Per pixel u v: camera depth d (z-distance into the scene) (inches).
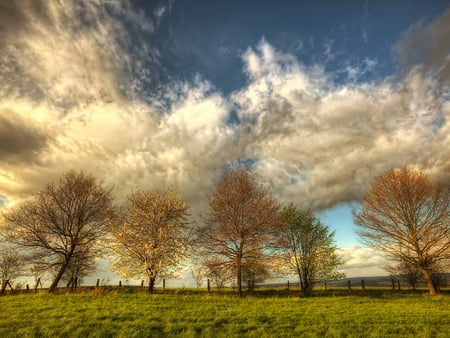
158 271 939.3
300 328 439.5
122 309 547.8
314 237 1065.5
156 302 651.5
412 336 398.0
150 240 963.3
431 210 948.0
